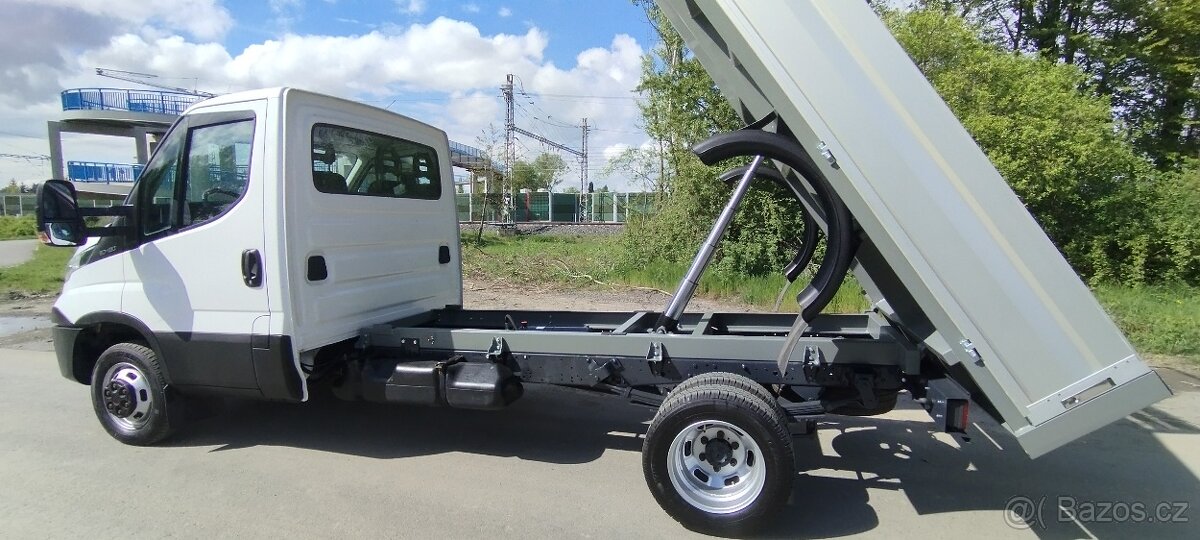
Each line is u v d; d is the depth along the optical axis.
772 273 11.90
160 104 33.56
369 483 4.16
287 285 4.16
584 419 5.53
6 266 17.02
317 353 4.51
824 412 3.95
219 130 4.36
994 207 2.93
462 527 3.57
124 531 3.48
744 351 4.02
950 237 2.95
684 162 13.63
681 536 3.53
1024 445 2.97
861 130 2.99
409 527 3.56
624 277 12.91
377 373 4.53
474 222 33.75
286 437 5.02
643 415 5.64
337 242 4.57
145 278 4.56
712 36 3.83
